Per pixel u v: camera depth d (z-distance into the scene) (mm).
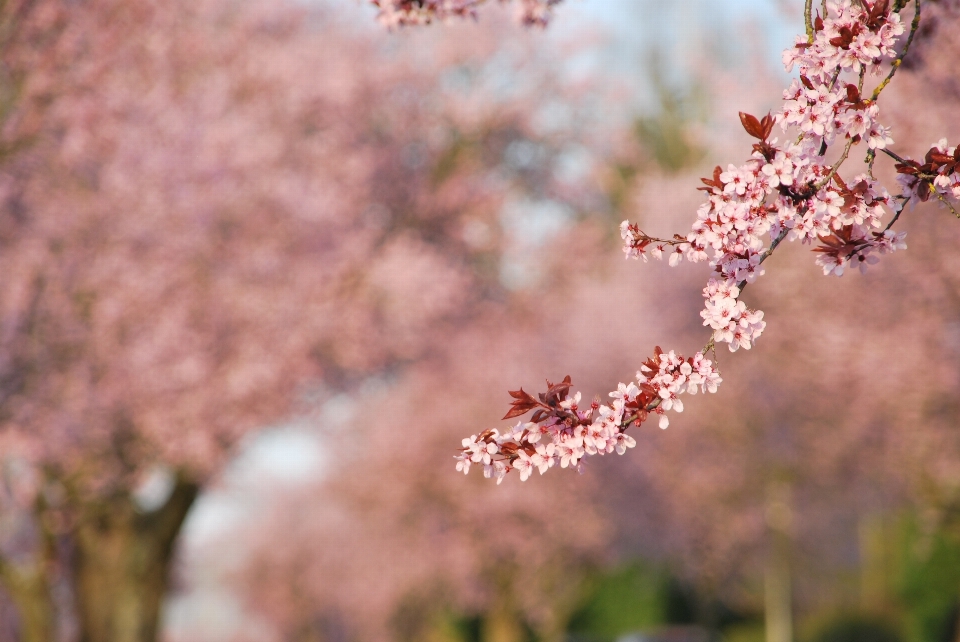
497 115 26375
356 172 22031
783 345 18812
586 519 26250
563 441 3801
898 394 15602
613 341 25016
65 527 16812
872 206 3834
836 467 22906
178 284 16219
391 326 20141
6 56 11844
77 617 19031
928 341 14789
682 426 24281
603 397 24844
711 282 3865
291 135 20797
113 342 15328
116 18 13758
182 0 17844
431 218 25641
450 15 5945
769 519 25141
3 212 13656
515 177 27922
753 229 3787
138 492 17672
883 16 3867
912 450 16188
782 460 23469
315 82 21094
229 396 16312
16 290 13562
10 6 11422
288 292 17484
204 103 16703
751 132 3832
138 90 16219
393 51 25359
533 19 6207
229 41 19812
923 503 17438
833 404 20312
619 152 29141
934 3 5688
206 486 18484
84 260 14641
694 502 24969
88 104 13758
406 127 25219
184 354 15969
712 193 3857
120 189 14805
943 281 13055
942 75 8617
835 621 28844
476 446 3840
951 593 23125
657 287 24547
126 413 15797
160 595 19391
